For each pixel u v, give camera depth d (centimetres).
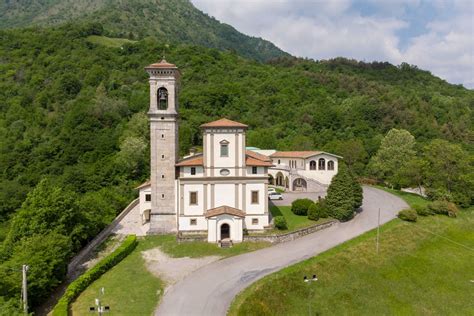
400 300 4072
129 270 4381
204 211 5381
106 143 9550
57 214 4644
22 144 9556
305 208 6147
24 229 4481
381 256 4850
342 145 10538
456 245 5544
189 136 10094
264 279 4009
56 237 4244
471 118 14725
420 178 7862
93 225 5181
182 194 5369
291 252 4775
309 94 15275
